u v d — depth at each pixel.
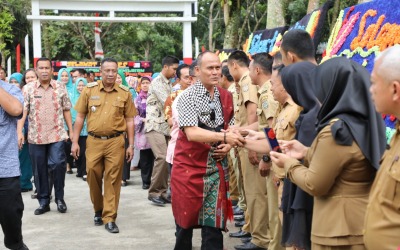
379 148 2.99
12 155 5.09
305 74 3.51
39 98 7.82
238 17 13.16
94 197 7.16
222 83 7.35
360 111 3.00
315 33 6.82
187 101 4.92
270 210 5.14
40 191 7.94
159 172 8.36
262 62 5.30
